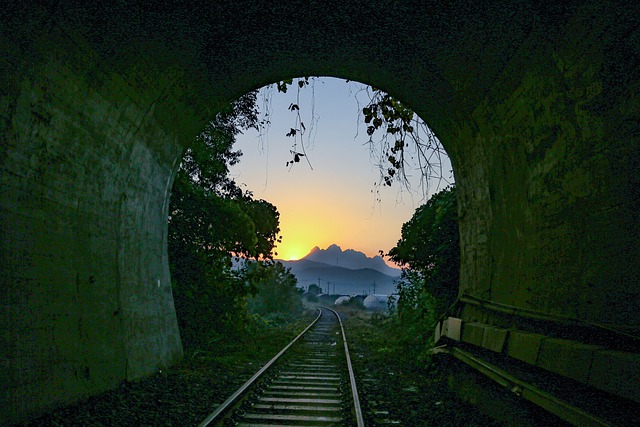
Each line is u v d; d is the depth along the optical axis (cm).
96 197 739
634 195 406
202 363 1085
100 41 606
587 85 468
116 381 754
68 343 646
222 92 973
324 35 782
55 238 633
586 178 484
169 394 745
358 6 668
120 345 792
